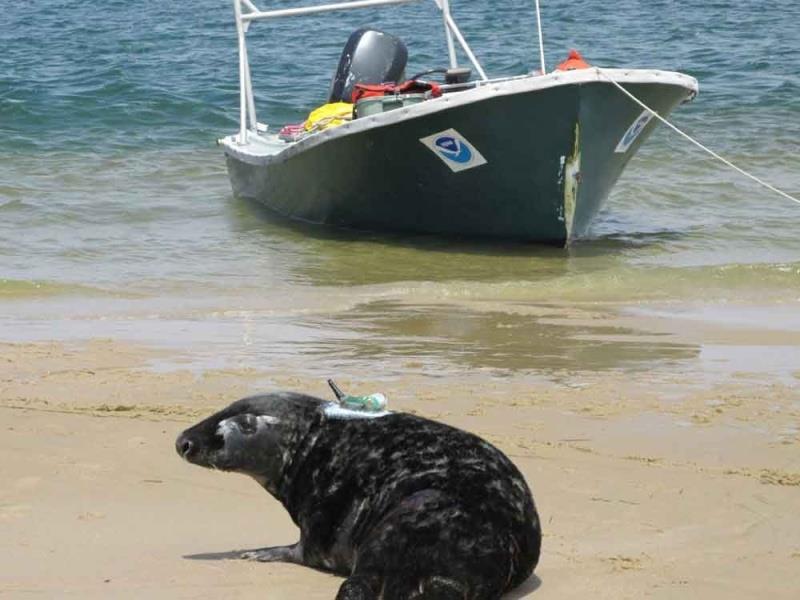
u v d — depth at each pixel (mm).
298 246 18359
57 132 27641
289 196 20328
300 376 10578
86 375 10492
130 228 19578
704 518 6898
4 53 40469
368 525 5539
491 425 8961
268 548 6180
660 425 9023
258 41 42531
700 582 5820
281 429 5910
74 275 16188
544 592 5605
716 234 19188
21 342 11922
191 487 7387
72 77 34281
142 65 37000
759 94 31719
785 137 26812
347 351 11695
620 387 10234
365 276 16312
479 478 5371
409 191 18359
